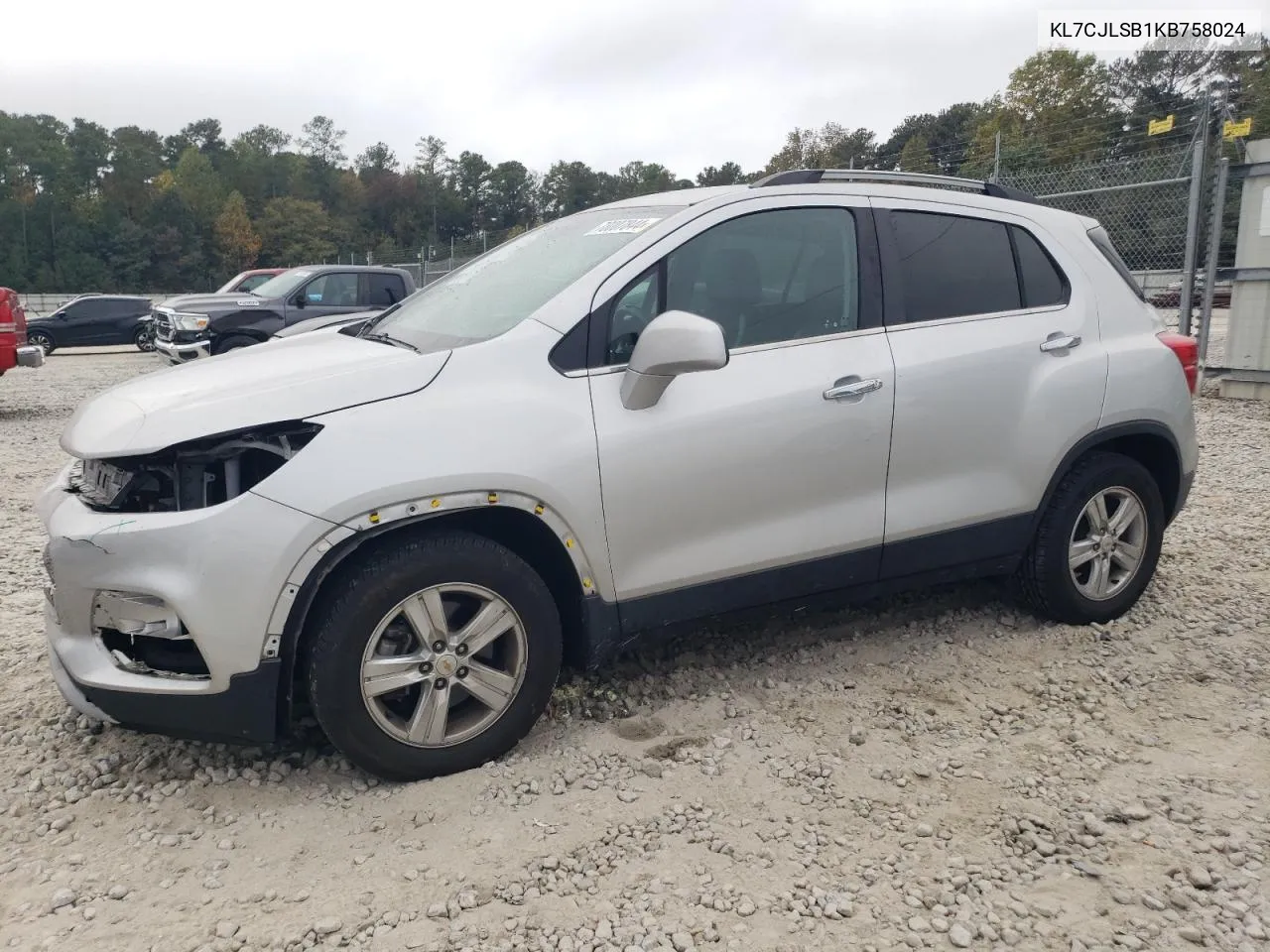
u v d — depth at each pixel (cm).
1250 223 1071
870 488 366
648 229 346
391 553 291
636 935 240
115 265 9719
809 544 356
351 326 428
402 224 12700
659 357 300
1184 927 243
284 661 286
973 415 383
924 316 382
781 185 369
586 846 277
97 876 266
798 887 260
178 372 339
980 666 398
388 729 297
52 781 314
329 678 286
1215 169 1146
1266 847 275
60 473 338
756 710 361
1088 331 416
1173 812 293
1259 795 302
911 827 287
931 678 387
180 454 282
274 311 1427
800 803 299
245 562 273
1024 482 400
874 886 261
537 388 312
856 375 358
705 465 331
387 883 261
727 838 281
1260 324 1080
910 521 376
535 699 320
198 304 1412
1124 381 418
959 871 266
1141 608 457
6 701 371
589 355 322
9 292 1158
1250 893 255
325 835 283
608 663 398
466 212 13500
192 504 284
